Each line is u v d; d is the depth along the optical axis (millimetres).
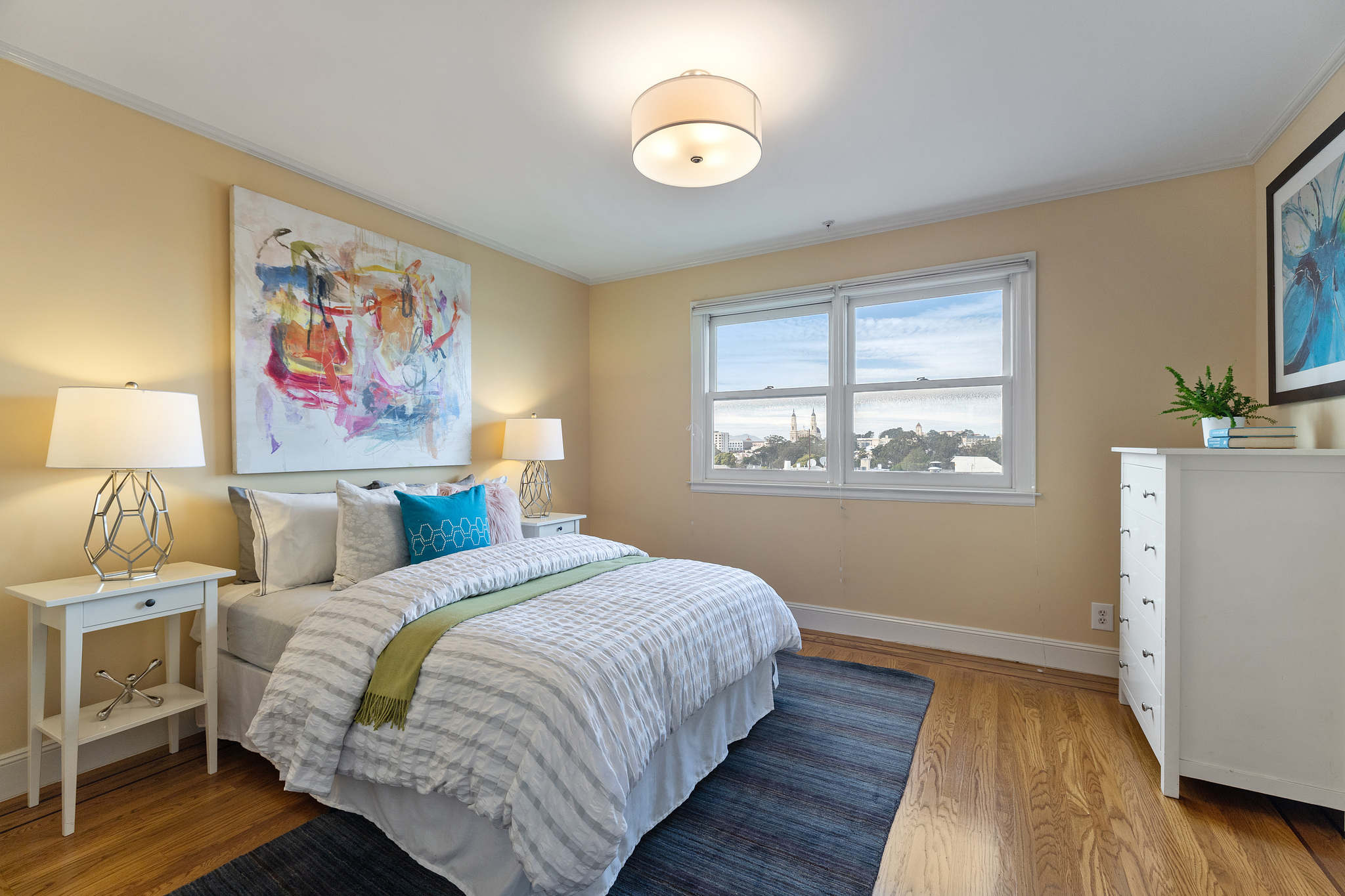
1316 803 1744
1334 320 1937
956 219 3244
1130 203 2844
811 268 3680
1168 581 1895
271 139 2467
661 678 1730
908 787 1980
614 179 2830
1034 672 2975
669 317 4195
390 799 1692
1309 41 1863
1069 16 1764
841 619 3574
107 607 1807
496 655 1591
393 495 2527
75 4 1694
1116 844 1686
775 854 1654
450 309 3371
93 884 1521
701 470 4086
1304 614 1761
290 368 2621
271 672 2078
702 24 1791
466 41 1866
